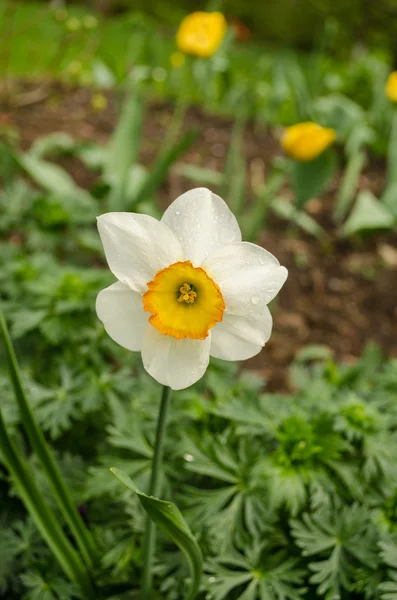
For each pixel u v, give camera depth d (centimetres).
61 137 143
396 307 121
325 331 114
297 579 63
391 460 66
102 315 54
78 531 65
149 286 53
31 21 182
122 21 172
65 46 170
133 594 66
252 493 65
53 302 77
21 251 96
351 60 221
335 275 127
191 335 53
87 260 103
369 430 67
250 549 64
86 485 69
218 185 146
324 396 73
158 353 54
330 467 66
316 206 147
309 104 152
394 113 158
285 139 115
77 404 75
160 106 179
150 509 54
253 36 242
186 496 65
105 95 178
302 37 240
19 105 166
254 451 66
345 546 63
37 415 71
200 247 53
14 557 69
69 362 78
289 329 113
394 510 65
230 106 171
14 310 80
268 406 70
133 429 69
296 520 64
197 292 53
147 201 118
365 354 92
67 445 78
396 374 74
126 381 74
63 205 99
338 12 212
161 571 65
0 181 134
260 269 53
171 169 150
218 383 74
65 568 64
